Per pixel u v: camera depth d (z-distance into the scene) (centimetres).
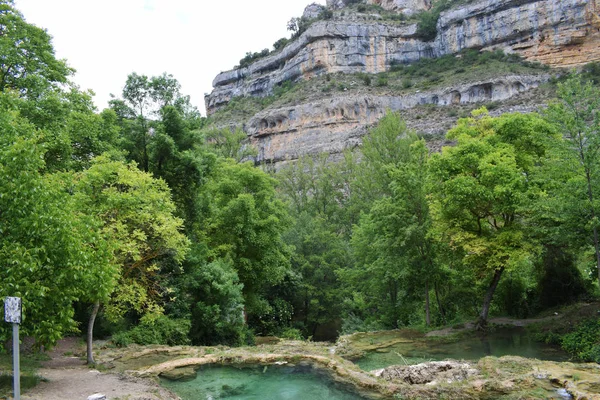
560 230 1830
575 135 1692
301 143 8200
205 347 2017
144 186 1841
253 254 3077
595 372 1287
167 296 2295
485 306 2311
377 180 4428
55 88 2119
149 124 2658
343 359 1711
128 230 1769
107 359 1719
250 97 10981
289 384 1439
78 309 2106
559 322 2095
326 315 3769
